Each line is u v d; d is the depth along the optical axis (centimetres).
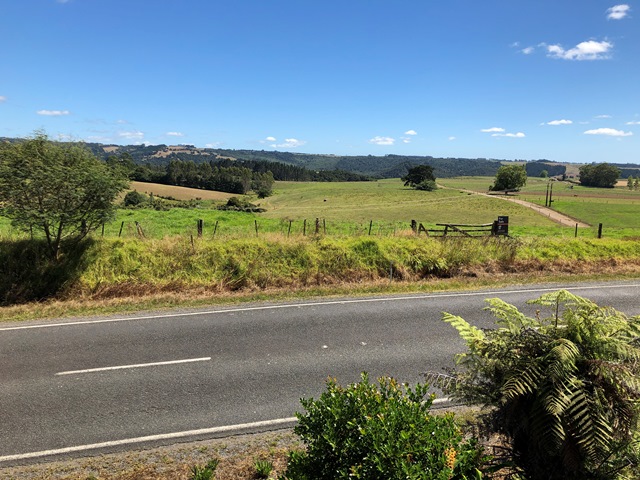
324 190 13350
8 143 1142
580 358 321
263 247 1407
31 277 1141
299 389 654
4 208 1124
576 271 1568
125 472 472
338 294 1220
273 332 897
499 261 1577
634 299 1230
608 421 304
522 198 9456
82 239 1270
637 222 5891
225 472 473
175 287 1223
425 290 1285
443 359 770
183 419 572
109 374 694
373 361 757
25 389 643
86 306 1061
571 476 321
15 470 472
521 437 348
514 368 332
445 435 286
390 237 1656
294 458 322
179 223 2736
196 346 815
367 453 284
